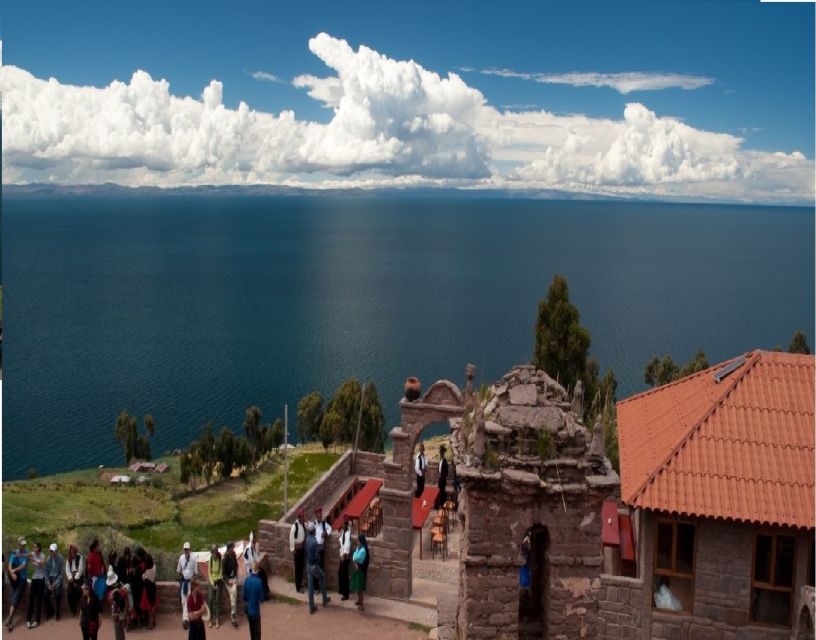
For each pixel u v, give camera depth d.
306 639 23.69
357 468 37.69
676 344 147.50
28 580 24.89
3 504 38.47
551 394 16.77
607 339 152.12
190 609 22.08
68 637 23.44
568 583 16.48
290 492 45.81
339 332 160.75
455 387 26.53
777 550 22.92
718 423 25.03
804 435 24.30
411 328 165.00
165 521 40.31
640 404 30.64
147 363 132.75
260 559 27.08
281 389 113.62
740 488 23.08
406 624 24.84
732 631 23.12
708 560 23.20
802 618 22.14
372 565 27.05
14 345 148.88
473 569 16.69
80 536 31.98
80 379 121.44
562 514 16.38
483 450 16.47
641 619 23.86
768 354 27.27
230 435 54.91
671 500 23.02
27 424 97.50
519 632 17.25
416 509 31.55
